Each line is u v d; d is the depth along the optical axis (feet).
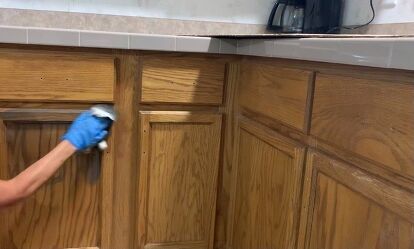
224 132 4.53
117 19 5.65
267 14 6.08
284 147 3.43
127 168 4.33
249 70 4.14
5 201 3.18
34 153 4.05
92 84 4.01
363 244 2.53
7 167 4.00
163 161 4.40
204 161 4.52
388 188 2.32
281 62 3.49
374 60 2.27
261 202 3.91
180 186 4.50
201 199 4.60
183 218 4.58
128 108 4.20
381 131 2.35
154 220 4.49
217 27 5.98
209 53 4.24
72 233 4.30
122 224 4.42
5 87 3.82
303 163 3.18
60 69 3.91
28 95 3.89
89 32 3.82
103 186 4.25
